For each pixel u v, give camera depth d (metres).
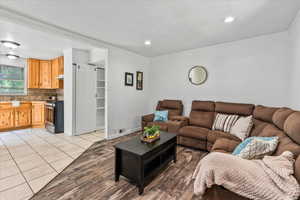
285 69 2.61
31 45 3.37
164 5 1.86
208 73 3.54
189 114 3.77
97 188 1.75
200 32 2.71
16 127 4.36
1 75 4.39
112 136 3.64
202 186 1.01
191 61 3.81
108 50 3.45
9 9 1.98
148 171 1.88
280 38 2.65
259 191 0.89
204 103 3.36
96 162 2.40
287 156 1.02
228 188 0.95
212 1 1.76
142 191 1.67
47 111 4.33
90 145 3.16
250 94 3.00
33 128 4.57
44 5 1.88
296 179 0.87
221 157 1.06
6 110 4.16
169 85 4.27
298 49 1.98
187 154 2.75
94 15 2.13
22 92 4.73
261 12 2.00
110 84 3.55
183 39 3.08
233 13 2.04
